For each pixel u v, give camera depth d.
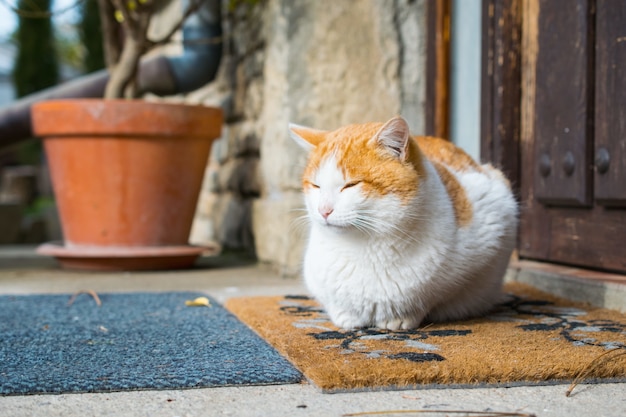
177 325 2.37
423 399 1.59
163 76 4.69
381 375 1.66
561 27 2.88
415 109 3.78
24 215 10.12
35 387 1.63
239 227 4.73
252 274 3.88
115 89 4.23
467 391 1.66
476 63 3.54
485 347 1.95
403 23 3.76
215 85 5.28
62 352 1.98
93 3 10.27
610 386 1.71
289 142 3.75
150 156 3.93
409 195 2.06
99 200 3.93
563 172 2.90
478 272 2.32
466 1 3.58
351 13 3.73
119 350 2.00
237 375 1.72
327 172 2.10
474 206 2.30
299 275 3.66
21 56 12.61
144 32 4.18
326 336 2.11
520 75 3.25
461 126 3.66
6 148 4.99
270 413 1.49
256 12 4.34
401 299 2.16
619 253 2.67
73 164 3.92
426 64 3.74
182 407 1.53
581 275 2.79
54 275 3.92
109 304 2.81
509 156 3.26
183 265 4.11
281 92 3.84
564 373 1.74
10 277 3.85
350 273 2.16
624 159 2.56
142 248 3.97
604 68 2.66
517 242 3.30
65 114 3.84
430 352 1.88
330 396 1.61
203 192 5.63
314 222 2.20
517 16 3.23
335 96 3.74
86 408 1.52
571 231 2.94
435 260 2.14
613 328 2.22
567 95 2.86
